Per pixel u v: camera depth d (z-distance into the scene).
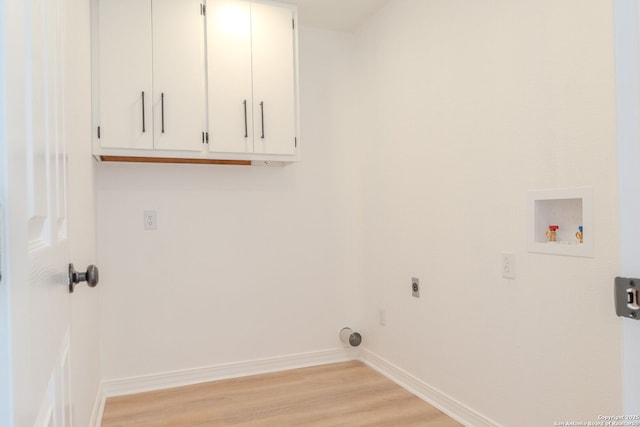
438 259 2.24
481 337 1.96
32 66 0.60
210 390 2.52
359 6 2.70
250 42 2.47
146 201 2.57
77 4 1.52
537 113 1.66
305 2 2.63
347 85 3.10
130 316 2.52
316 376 2.74
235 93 2.42
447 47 2.16
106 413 2.22
